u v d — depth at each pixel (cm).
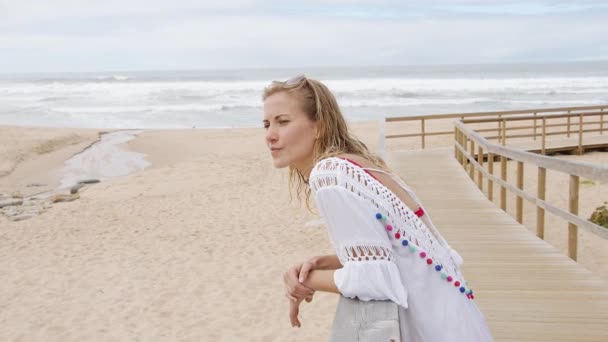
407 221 121
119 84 7081
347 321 109
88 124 3512
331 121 129
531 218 884
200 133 2645
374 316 109
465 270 473
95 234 981
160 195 1309
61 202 1342
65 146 2377
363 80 6869
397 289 114
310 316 575
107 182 1571
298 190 152
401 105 4228
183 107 4366
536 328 352
